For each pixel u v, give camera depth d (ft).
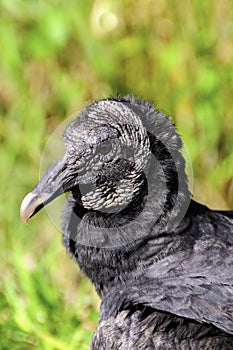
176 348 29.37
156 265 31.32
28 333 37.14
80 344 36.65
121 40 42.80
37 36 43.52
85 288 39.37
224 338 29.50
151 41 42.86
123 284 31.63
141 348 29.48
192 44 42.52
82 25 43.32
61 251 41.24
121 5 42.93
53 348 36.63
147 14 42.73
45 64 43.86
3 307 38.47
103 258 31.81
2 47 44.39
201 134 42.45
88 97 43.21
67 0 43.91
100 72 43.14
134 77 43.09
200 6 42.47
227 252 31.22
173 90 42.68
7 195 43.83
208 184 42.42
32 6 44.19
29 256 41.39
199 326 29.66
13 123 44.70
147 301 30.22
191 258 31.14
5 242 42.73
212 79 42.09
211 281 30.35
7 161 44.29
